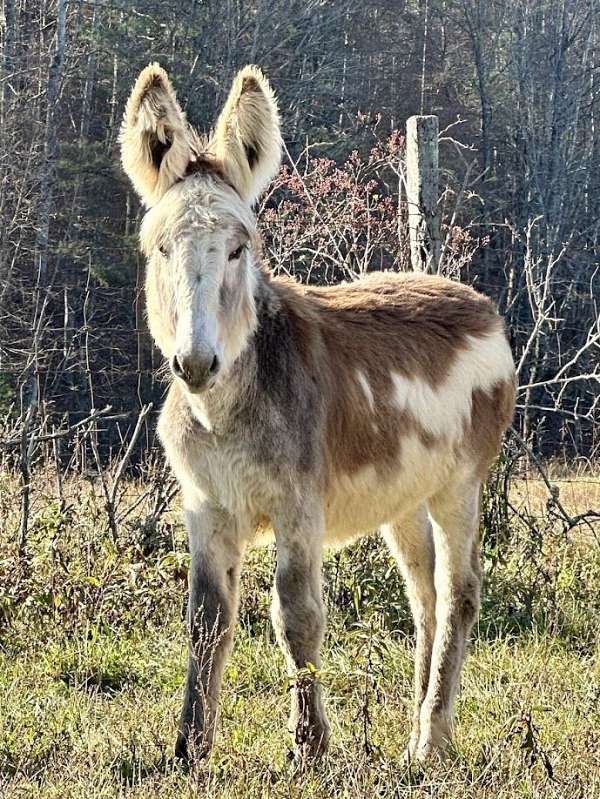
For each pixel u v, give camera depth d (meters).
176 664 7.01
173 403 5.55
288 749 5.41
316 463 5.52
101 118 36.00
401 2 43.03
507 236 37.19
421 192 9.73
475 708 6.54
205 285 4.84
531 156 37.31
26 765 5.43
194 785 4.99
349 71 39.59
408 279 7.12
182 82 34.22
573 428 27.05
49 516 8.40
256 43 35.28
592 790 4.98
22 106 29.47
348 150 33.88
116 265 30.56
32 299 27.30
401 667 7.08
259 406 5.32
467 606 6.53
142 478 11.71
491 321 7.10
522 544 9.45
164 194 5.25
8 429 11.90
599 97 41.72
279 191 23.05
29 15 34.94
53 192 31.44
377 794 4.86
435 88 41.72
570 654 7.45
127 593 7.75
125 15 35.44
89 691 6.63
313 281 16.77
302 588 5.42
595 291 34.16
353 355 6.02
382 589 8.23
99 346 28.92
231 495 5.44
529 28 39.66
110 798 5.01
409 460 6.21
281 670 6.95
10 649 7.24
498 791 5.05
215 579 5.59
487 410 6.86
